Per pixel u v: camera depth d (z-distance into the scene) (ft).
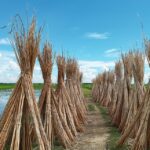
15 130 26.68
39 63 37.81
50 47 37.86
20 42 28.35
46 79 37.81
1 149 26.40
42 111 37.19
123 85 54.85
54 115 38.04
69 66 57.57
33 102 27.96
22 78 28.02
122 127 50.83
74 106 55.57
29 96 27.73
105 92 109.91
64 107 45.39
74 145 40.75
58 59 46.57
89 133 50.70
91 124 61.77
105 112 85.97
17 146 26.30
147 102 31.81
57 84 46.19
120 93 56.18
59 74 46.24
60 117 40.52
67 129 40.93
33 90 28.43
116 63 68.64
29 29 28.60
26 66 28.22
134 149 31.53
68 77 57.62
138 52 45.32
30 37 28.53
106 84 110.93
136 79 44.57
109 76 101.50
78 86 77.77
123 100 55.72
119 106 56.44
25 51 28.25
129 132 36.37
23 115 27.96
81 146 40.34
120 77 67.05
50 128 35.76
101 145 40.81
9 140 28.81
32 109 27.58
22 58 28.17
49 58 37.63
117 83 67.21
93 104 119.85
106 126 58.49
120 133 49.88
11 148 26.27
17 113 27.14
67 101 50.67
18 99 27.61
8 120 27.14
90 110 92.48
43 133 27.99
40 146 27.40
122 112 53.16
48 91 37.60
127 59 54.44
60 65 46.29
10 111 27.37
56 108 39.91
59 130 38.14
